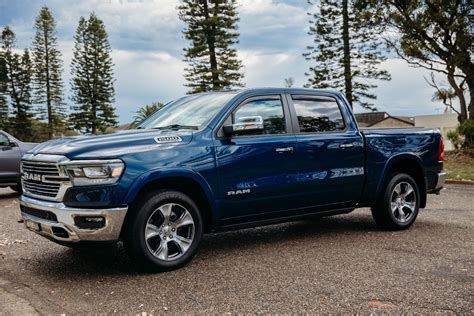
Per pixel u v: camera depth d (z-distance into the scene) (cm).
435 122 3647
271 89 584
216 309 375
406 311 363
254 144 539
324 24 3528
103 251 570
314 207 598
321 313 362
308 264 499
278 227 712
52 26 5856
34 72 5872
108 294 416
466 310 364
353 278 446
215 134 520
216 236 653
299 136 582
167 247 483
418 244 584
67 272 486
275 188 552
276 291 414
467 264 491
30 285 446
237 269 486
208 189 503
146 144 476
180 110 590
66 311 378
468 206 907
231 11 4094
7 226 754
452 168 1722
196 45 4078
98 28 5325
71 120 5416
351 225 719
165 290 423
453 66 2112
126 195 450
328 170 598
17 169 1135
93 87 5362
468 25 2064
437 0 2036
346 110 644
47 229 464
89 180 443
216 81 4038
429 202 968
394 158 662
